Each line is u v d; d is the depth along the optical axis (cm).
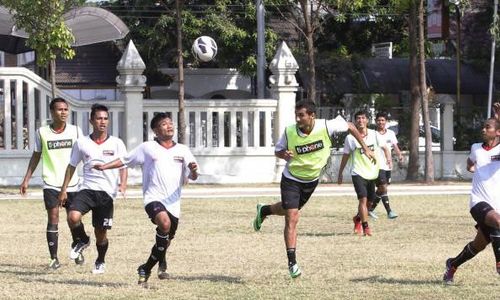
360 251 1973
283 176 1581
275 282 1545
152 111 4122
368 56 5788
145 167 1507
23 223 2608
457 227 2484
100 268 1667
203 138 4231
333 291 1447
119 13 5531
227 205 3158
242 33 5325
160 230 1473
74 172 1700
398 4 4288
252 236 2280
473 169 1512
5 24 4134
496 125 1493
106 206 1641
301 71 5203
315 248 2031
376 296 1398
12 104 3994
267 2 4750
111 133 4066
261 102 4209
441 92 5584
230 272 1672
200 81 5916
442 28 5369
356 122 2294
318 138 1552
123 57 4081
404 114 4581
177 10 4084
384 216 2803
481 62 5669
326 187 3991
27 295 1425
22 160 3931
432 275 1619
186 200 3347
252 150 4206
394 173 4469
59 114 1728
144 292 1447
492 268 1702
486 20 5534
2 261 1848
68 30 3678
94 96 6056
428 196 3553
